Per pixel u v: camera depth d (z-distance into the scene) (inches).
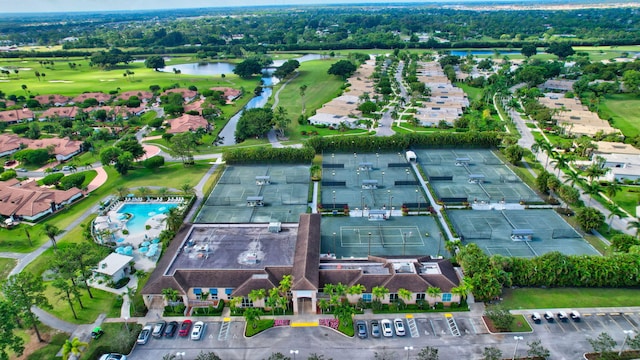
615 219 5605.3
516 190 6476.4
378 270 4284.0
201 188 6776.6
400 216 5787.4
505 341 3629.4
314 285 3907.5
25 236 5482.3
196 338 3703.3
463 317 3907.5
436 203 6141.7
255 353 3563.0
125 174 7391.7
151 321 3939.5
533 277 4215.1
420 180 6978.4
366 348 3587.6
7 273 4699.8
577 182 5880.9
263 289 3922.2
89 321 3946.9
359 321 3863.2
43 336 3764.8
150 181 7106.3
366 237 5275.6
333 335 3740.2
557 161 6948.8
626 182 6668.3
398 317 3927.2
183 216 5674.2
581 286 4271.7
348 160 7829.7
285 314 3983.8
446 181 6860.2
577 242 5098.4
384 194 6412.4
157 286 4047.7
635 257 4242.1
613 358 3412.9
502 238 5201.8
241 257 4478.3
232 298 4008.4
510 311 3954.2
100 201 6446.9
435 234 5319.9
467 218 5703.7
